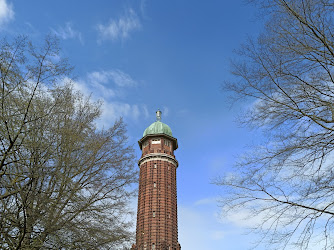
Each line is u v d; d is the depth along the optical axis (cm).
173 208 8694
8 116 1440
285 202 1170
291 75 1223
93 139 1966
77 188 1723
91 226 1717
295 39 1209
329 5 1153
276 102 1232
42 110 1617
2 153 1442
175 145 10331
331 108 1144
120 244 1794
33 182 1477
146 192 8669
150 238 7875
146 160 9419
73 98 2048
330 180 1074
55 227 1499
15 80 1505
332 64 1178
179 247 8162
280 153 1170
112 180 1920
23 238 1365
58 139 1716
